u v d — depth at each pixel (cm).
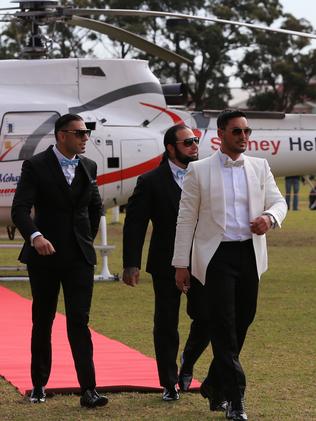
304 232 2505
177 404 748
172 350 762
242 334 707
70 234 736
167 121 1652
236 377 675
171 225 766
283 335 1065
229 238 688
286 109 6556
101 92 1599
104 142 1580
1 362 908
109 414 717
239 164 696
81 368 734
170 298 764
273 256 1930
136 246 773
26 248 748
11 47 5716
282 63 6306
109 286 1478
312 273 1644
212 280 685
